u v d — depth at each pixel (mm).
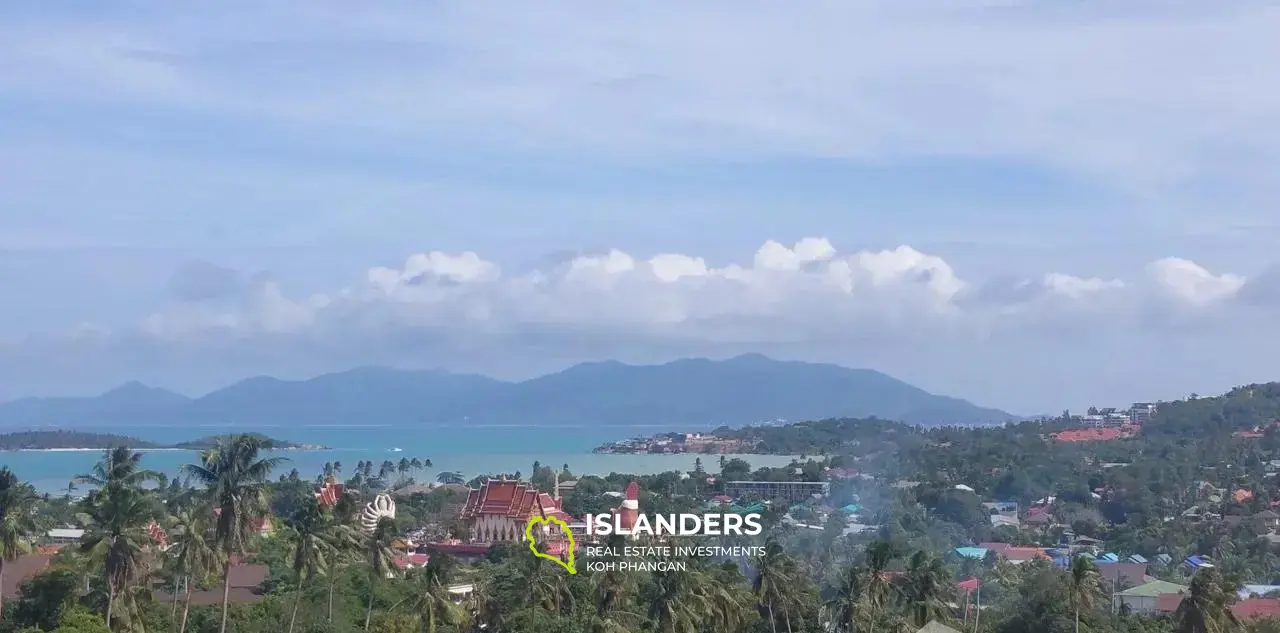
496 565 179750
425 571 138250
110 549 105812
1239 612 164750
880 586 144250
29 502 115688
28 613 117312
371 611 137750
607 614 129500
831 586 193625
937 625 131625
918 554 153250
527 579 137125
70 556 139750
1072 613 153625
